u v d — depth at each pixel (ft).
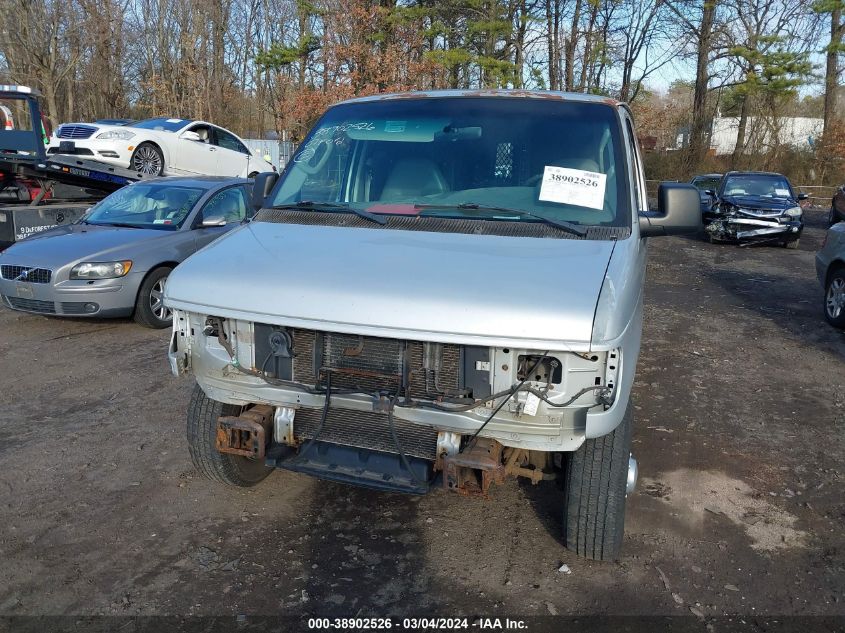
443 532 12.62
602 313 9.09
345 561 11.71
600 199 11.80
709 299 34.37
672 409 19.06
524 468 11.62
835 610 10.71
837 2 109.81
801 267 44.75
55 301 24.43
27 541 12.09
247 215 30.53
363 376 10.01
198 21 125.49
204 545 12.09
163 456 15.43
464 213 11.76
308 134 14.30
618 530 11.08
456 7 105.29
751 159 122.21
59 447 15.80
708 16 118.93
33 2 100.73
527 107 13.29
